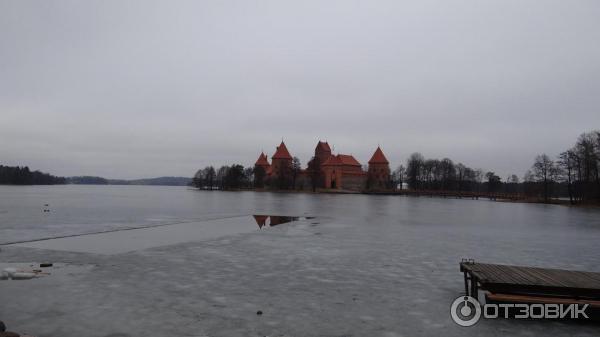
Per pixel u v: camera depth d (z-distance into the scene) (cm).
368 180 18312
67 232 2647
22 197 9094
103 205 6247
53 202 6931
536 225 3700
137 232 2675
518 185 19850
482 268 1118
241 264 1581
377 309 1034
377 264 1622
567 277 1030
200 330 865
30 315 941
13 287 1188
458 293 1195
